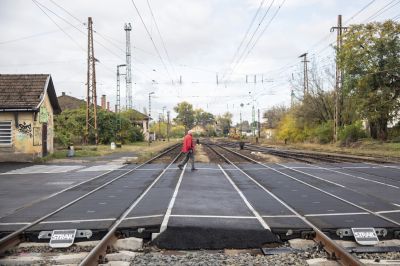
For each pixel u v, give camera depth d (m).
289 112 74.56
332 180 18.23
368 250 7.71
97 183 17.27
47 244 8.23
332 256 7.25
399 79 49.09
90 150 43.44
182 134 156.12
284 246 8.13
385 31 49.31
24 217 10.38
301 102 67.56
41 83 31.19
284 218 9.88
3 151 29.42
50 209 11.41
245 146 65.56
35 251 7.88
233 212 10.60
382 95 49.00
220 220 9.54
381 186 16.22
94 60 47.62
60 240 8.22
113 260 7.29
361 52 49.78
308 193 14.23
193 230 8.55
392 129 54.47
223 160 31.41
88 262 6.60
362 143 50.84
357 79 50.38
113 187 15.88
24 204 12.41
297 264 7.02
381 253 7.62
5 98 29.77
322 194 14.02
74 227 9.07
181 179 18.33
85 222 9.59
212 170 22.73
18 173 21.70
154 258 7.34
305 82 65.62
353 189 15.31
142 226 8.88
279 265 6.95
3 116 29.44
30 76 31.81
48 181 18.17
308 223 9.27
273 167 24.92
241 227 8.83
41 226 9.21
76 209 11.27
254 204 11.89
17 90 30.53
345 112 58.06
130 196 13.53
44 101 31.64
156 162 28.92
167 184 16.61
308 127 68.00
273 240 8.28
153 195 13.66
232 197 13.22
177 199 12.73
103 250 7.49
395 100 49.03
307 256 7.45
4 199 13.38
